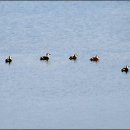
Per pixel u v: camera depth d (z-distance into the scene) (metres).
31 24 141.50
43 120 82.00
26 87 94.69
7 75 100.12
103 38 126.38
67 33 131.75
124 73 101.44
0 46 118.38
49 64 105.88
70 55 111.69
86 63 106.88
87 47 118.00
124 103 88.12
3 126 80.25
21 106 86.69
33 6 165.00
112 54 112.38
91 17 151.25
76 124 80.88
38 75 100.12
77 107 86.38
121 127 80.38
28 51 114.19
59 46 118.75
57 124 80.75
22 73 101.06
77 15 153.88
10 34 130.12
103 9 161.62
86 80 98.00
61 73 101.25
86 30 135.50
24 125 80.44
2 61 107.38
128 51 114.44
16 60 107.88
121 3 168.62
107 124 81.06
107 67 104.56
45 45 119.31
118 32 132.88
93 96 91.00
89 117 83.00
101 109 85.81
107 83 96.81
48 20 146.62
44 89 93.75
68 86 95.12
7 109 85.69
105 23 143.75
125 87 95.06
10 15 152.88
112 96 91.06
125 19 148.25
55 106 86.62
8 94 91.75
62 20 147.12
